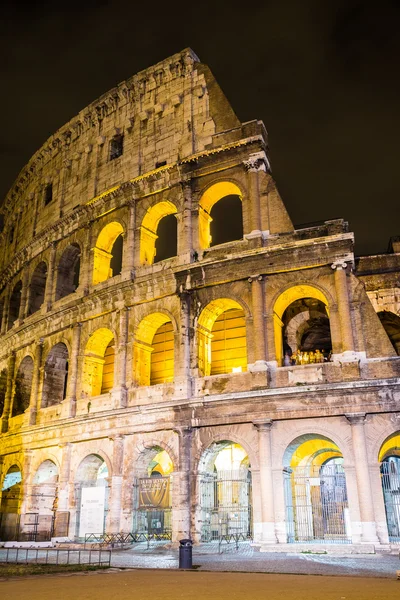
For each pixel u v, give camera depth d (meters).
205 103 49.47
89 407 45.66
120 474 41.53
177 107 51.06
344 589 17.22
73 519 43.56
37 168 64.62
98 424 44.06
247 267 41.44
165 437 40.66
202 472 39.16
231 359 45.16
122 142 55.53
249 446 37.62
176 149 49.38
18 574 23.14
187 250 44.72
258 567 25.47
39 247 58.91
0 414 59.62
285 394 37.03
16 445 51.12
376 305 43.16
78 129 59.19
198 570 24.44
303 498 42.31
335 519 43.69
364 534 32.91
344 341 37.31
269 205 43.22
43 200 61.69
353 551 31.83
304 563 27.09
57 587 18.38
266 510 35.31
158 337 48.59
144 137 52.28
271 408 37.47
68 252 55.97
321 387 36.19
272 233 42.34
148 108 53.16
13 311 63.91
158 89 53.34
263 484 35.88
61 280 55.53
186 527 37.31
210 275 42.66
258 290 40.59
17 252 61.81
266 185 43.81
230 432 38.53
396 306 42.69
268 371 38.59
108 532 40.06
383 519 33.31
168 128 50.88
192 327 42.53
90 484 45.50
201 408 39.56
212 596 15.65
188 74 51.62
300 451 44.00
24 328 55.34
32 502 48.09
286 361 41.06
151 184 49.12
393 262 43.78
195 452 39.19
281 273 40.66
